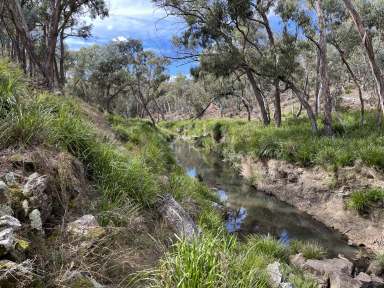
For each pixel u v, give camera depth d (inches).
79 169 213.0
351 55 1013.2
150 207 253.0
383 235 416.8
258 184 684.1
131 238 194.1
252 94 2068.2
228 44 890.7
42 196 160.7
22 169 175.6
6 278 113.5
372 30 840.3
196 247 165.8
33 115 209.6
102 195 215.3
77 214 183.3
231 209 526.9
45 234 155.9
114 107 2640.3
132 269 167.5
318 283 293.7
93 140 253.1
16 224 133.8
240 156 823.7
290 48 762.2
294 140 675.4
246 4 836.0
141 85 2114.9
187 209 315.3
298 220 508.7
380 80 420.2
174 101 3777.1
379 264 354.6
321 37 677.3
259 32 1110.4
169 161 565.3
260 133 856.3
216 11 842.8
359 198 455.2
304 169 586.6
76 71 1755.7
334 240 441.7
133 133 628.7
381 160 478.0
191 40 943.7
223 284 152.4
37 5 920.3
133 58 1737.2
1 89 217.9
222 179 754.2
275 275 225.8
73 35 1037.8
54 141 211.8
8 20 824.9
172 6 909.2
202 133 1464.1
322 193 535.2
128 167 261.1
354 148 541.6
